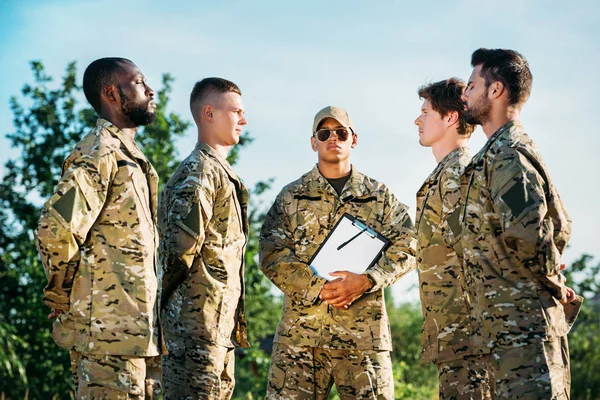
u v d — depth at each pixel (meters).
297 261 4.93
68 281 3.77
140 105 4.20
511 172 3.73
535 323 3.67
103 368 3.73
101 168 3.84
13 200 14.12
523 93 4.09
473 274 3.89
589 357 16.64
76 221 3.68
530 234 3.61
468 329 4.44
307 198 5.09
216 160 4.84
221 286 4.61
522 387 3.60
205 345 4.50
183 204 4.57
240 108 5.05
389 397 4.79
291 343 4.84
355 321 4.80
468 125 4.83
